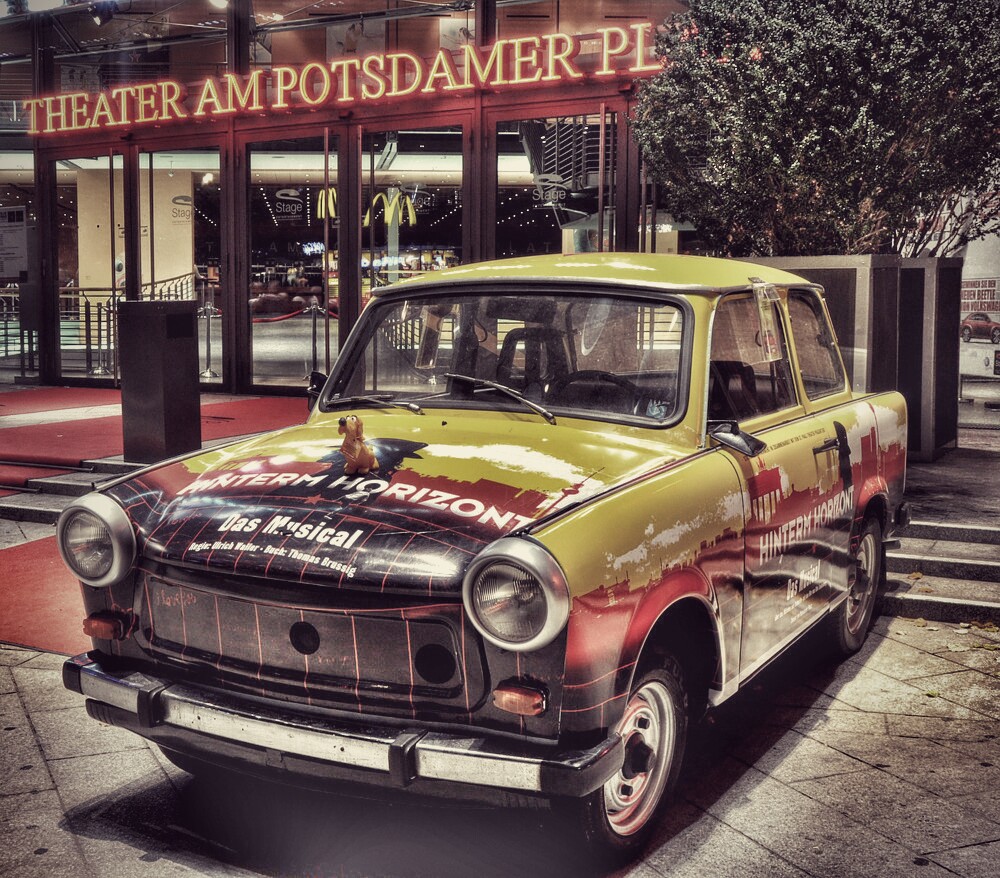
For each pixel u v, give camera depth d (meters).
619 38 10.61
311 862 3.06
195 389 8.20
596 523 2.75
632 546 2.81
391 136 12.28
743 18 7.61
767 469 3.62
